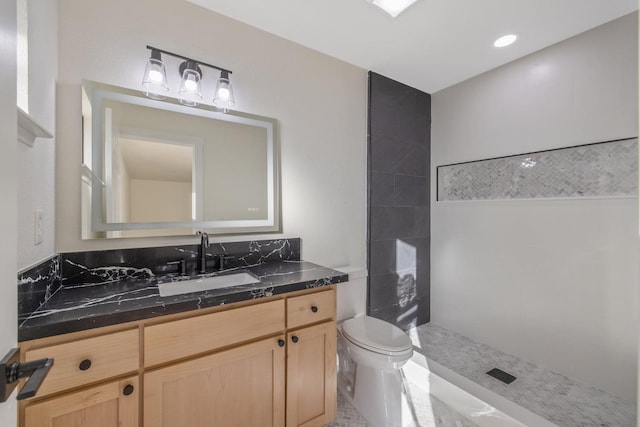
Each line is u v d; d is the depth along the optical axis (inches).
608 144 63.9
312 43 70.5
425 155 99.2
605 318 63.7
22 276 32.7
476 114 88.0
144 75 51.2
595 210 65.3
